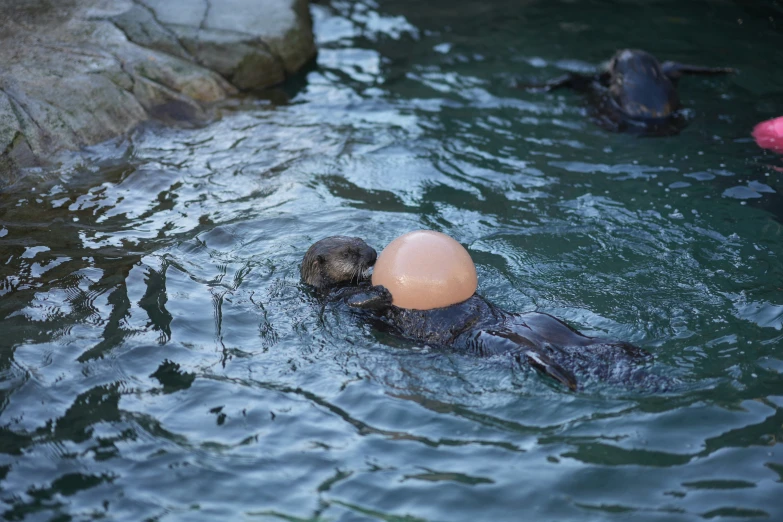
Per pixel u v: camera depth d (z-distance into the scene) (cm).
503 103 996
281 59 1085
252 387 502
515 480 419
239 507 405
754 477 413
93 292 617
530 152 870
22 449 445
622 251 662
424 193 789
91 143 884
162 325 569
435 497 409
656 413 462
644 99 934
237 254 679
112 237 714
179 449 446
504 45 1173
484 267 642
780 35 1159
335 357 534
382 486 418
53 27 1008
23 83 888
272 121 970
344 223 730
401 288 551
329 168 848
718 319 556
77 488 418
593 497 405
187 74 997
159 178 833
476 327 543
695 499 400
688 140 877
